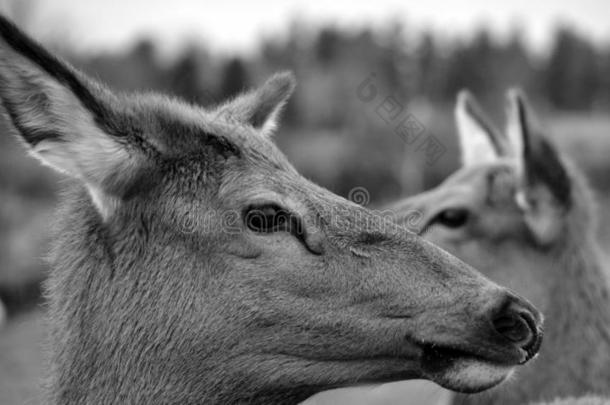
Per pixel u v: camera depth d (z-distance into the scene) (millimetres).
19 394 11062
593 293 8422
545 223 8414
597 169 39688
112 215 5539
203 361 5441
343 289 5379
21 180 31531
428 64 50250
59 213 6211
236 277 5414
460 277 5395
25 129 5312
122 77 40562
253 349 5422
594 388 8117
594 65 77375
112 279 5559
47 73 5195
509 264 8516
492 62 62750
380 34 56125
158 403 5457
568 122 62438
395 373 5449
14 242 22188
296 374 5453
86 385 5535
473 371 5234
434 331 5273
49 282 6027
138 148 5457
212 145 5695
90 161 5336
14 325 16094
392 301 5352
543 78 74625
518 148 8547
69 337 5652
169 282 5453
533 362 8109
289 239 5469
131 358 5480
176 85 32469
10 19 5102
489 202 8633
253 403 5551
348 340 5363
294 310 5375
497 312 5207
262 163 5734
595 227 8891
